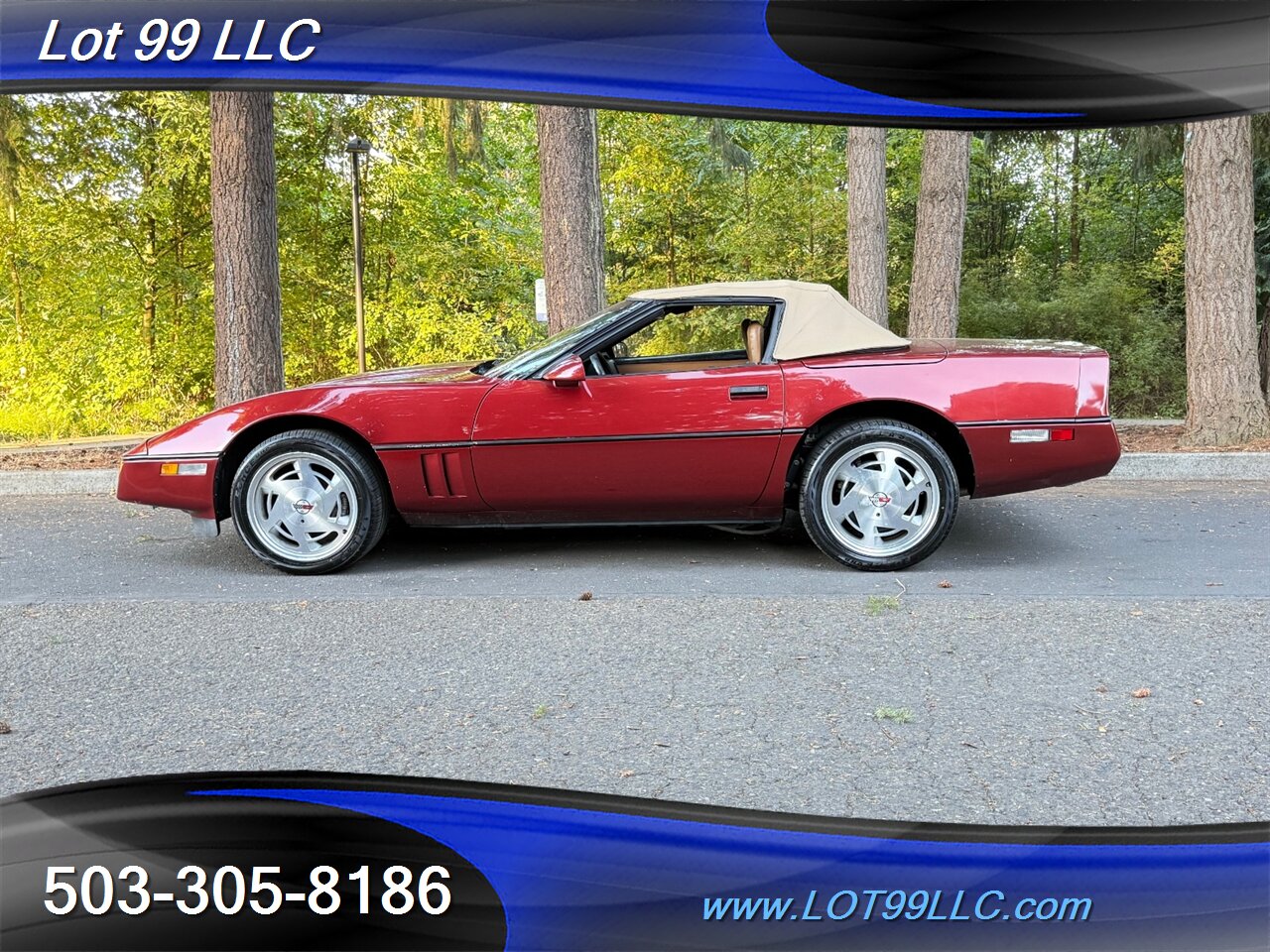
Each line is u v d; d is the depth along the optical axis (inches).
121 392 665.6
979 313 696.4
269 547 194.7
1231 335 343.3
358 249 591.5
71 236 639.1
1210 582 179.3
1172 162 731.4
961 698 125.5
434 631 156.1
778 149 798.5
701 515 199.0
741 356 229.0
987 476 189.6
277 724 120.3
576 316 369.1
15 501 288.0
